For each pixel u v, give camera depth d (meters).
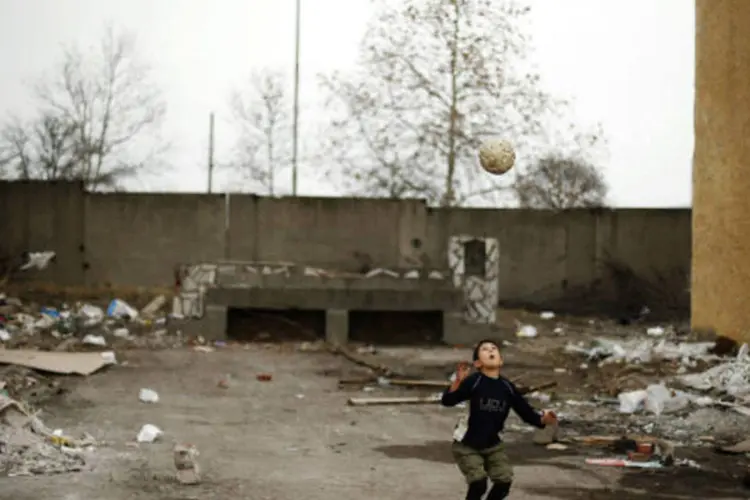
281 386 15.84
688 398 13.63
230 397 14.46
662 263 31.94
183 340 22.02
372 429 11.83
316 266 31.02
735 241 18.31
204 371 17.45
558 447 10.55
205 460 9.60
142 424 11.76
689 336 19.47
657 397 13.26
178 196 30.56
